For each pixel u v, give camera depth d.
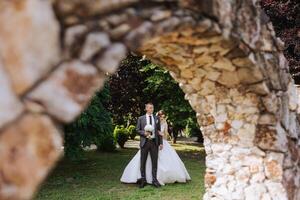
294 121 4.07
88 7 1.99
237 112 4.03
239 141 4.17
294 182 4.06
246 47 3.13
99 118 9.18
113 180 8.25
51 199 6.74
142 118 7.63
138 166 7.79
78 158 8.96
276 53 3.66
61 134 1.88
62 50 1.90
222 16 2.77
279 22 9.70
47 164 1.79
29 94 1.75
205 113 4.30
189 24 2.52
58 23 1.87
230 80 3.66
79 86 1.96
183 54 3.30
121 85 12.76
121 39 2.18
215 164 4.44
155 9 2.31
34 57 1.74
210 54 3.22
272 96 3.68
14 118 1.68
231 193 4.28
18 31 1.70
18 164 1.70
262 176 4.03
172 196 6.79
